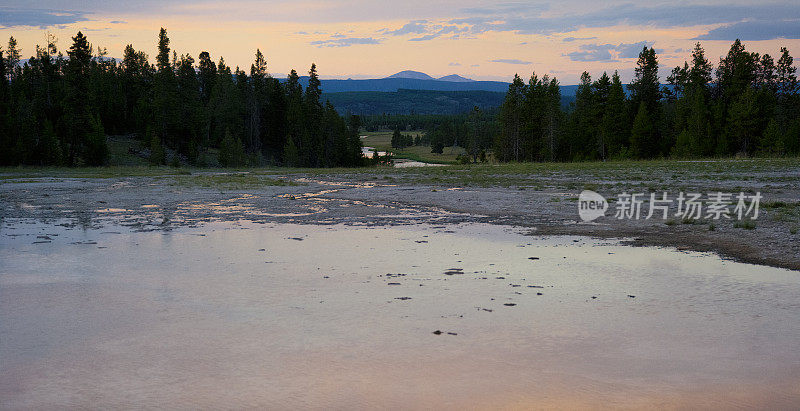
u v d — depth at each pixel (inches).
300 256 464.8
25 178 1571.1
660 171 1344.7
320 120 4584.2
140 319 293.1
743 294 331.0
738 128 2635.3
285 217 725.3
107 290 353.4
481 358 235.6
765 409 186.9
